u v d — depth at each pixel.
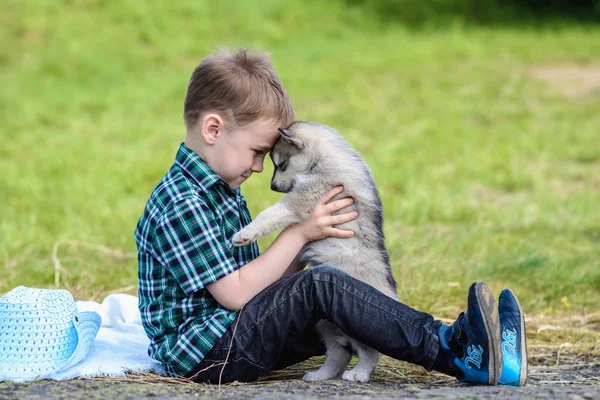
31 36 22.56
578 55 24.38
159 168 13.01
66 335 4.83
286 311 4.58
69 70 20.66
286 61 22.58
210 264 4.64
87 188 11.78
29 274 7.92
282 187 5.38
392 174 12.90
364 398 3.97
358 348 4.91
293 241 4.95
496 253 8.67
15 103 17.67
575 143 15.38
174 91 19.56
